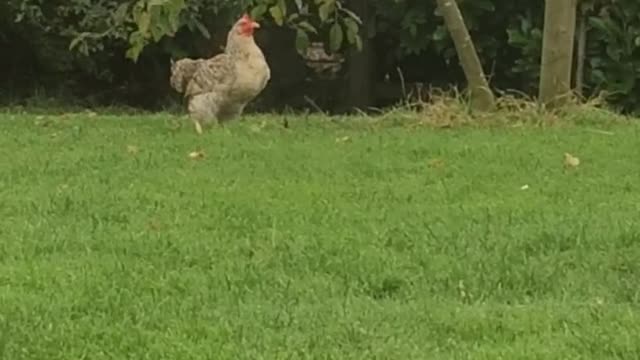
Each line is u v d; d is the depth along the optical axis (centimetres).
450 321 498
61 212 701
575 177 807
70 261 593
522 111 1073
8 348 471
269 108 1413
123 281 557
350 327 492
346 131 1038
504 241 621
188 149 927
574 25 1129
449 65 1384
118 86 1492
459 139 973
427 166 849
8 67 1496
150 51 1434
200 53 1408
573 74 1236
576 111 1075
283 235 641
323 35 1352
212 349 469
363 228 657
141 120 1125
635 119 1122
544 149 917
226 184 785
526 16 1277
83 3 1398
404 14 1320
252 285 555
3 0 1421
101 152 916
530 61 1267
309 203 723
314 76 1420
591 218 673
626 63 1244
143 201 729
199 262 593
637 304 525
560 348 465
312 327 495
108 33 1354
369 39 1376
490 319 499
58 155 905
